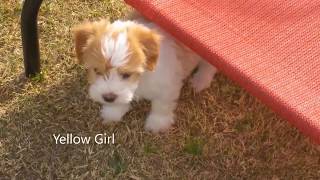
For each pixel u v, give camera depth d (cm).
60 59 90
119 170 78
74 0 98
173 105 81
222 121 84
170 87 76
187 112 84
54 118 83
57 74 88
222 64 66
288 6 71
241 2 72
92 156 79
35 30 79
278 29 69
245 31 69
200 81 87
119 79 68
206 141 81
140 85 73
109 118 83
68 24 95
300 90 63
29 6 74
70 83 87
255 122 84
